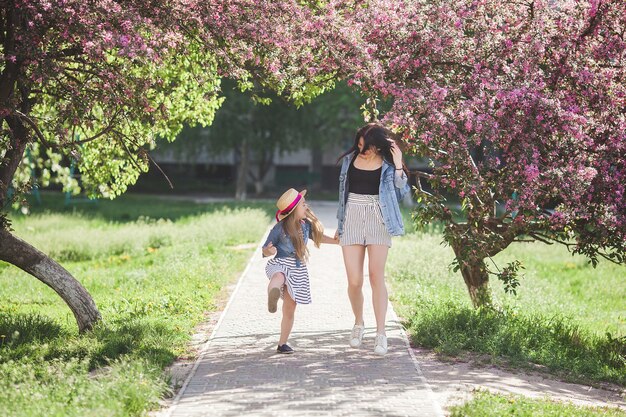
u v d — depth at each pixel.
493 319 10.05
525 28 10.16
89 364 7.89
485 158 9.95
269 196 52.47
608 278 18.66
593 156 9.96
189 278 14.84
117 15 8.22
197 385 7.15
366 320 10.80
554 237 10.46
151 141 10.54
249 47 9.30
